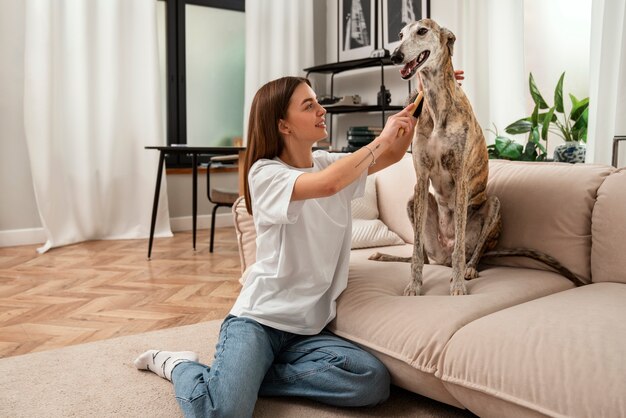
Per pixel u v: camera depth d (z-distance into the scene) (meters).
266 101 1.71
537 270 1.92
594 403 1.10
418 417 1.53
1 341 2.21
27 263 3.68
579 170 1.95
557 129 3.79
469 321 1.47
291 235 1.66
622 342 1.20
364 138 4.49
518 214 2.00
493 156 3.33
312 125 1.70
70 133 4.36
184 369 1.58
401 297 1.68
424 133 1.86
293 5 5.26
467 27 4.04
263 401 1.63
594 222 1.82
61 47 4.28
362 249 2.44
